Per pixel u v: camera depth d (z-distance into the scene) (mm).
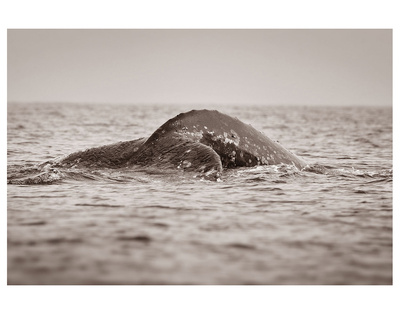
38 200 25641
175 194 27312
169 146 32000
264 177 31500
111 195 26922
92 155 33281
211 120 33281
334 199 26672
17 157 41469
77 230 20484
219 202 25750
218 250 18391
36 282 15891
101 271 16562
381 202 26047
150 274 16391
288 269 16922
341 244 19203
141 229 20734
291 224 21781
